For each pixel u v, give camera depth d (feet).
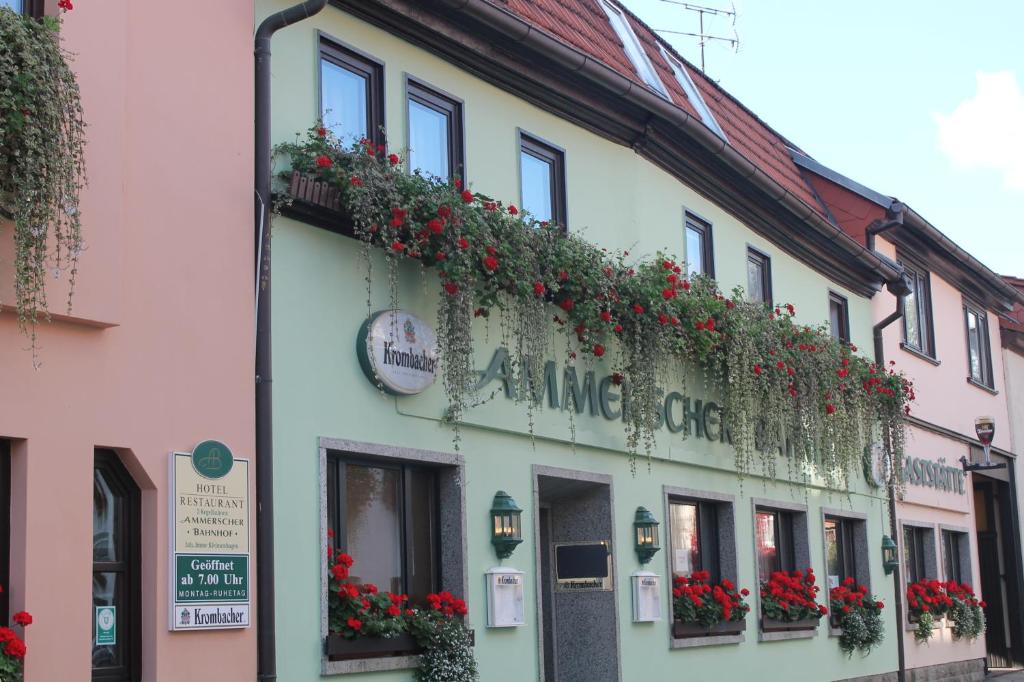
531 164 37.99
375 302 30.55
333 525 29.55
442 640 30.55
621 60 47.09
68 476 22.79
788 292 53.11
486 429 33.65
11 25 21.47
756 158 58.44
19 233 21.35
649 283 39.24
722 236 48.14
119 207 23.82
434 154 34.12
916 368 65.16
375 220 29.76
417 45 33.63
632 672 38.81
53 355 22.82
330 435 28.89
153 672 23.94
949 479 68.13
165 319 24.93
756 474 47.55
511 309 34.22
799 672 49.37
